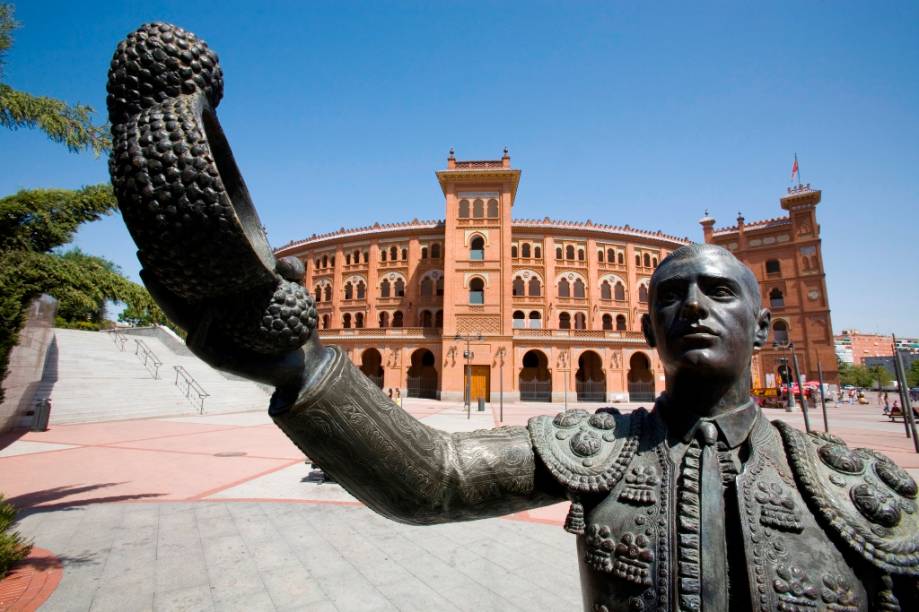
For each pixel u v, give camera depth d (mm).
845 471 1269
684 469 1270
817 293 42250
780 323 43500
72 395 18953
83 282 5723
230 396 24906
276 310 1092
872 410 34062
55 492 8234
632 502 1273
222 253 972
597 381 37906
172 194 927
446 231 36625
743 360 1337
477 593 4828
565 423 1570
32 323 15523
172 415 20906
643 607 1149
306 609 4473
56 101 5672
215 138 1101
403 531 6586
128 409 19656
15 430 15008
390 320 40656
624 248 41750
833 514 1147
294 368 1176
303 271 1223
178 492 8461
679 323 1339
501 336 34719
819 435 1456
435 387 37781
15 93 5469
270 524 6773
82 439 13836
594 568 1262
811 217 43156
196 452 12375
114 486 8742
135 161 944
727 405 1341
